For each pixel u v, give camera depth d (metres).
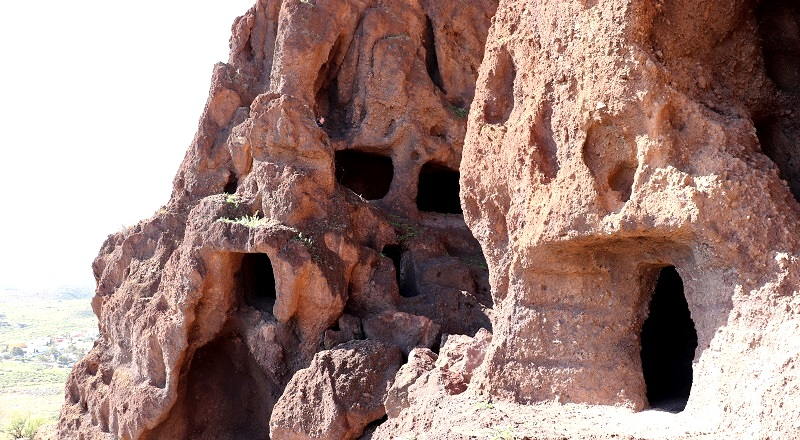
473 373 9.95
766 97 8.36
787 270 6.71
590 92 7.98
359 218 14.04
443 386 9.80
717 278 7.29
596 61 7.92
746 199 7.00
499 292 9.67
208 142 15.84
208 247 12.88
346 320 12.86
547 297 8.88
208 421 13.99
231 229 12.75
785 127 8.43
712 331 7.32
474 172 9.93
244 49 16.88
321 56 15.80
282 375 12.91
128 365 14.52
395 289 13.48
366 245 14.02
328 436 11.02
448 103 16.33
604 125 7.95
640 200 7.51
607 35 7.79
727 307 7.16
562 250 8.52
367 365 11.64
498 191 9.54
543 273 8.87
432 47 16.75
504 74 9.91
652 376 9.88
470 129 10.12
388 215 15.04
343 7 16.11
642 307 8.63
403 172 15.87
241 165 14.78
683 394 9.30
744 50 8.32
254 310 13.41
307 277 12.57
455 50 16.56
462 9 16.48
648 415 7.90
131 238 15.99
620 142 7.86
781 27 8.52
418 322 12.45
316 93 16.28
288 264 12.34
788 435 6.14
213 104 16.00
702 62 8.02
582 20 8.16
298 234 12.77
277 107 13.64
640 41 7.59
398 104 15.85
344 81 16.41
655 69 7.46
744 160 7.17
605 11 7.85
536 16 9.11
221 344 14.12
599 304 8.59
